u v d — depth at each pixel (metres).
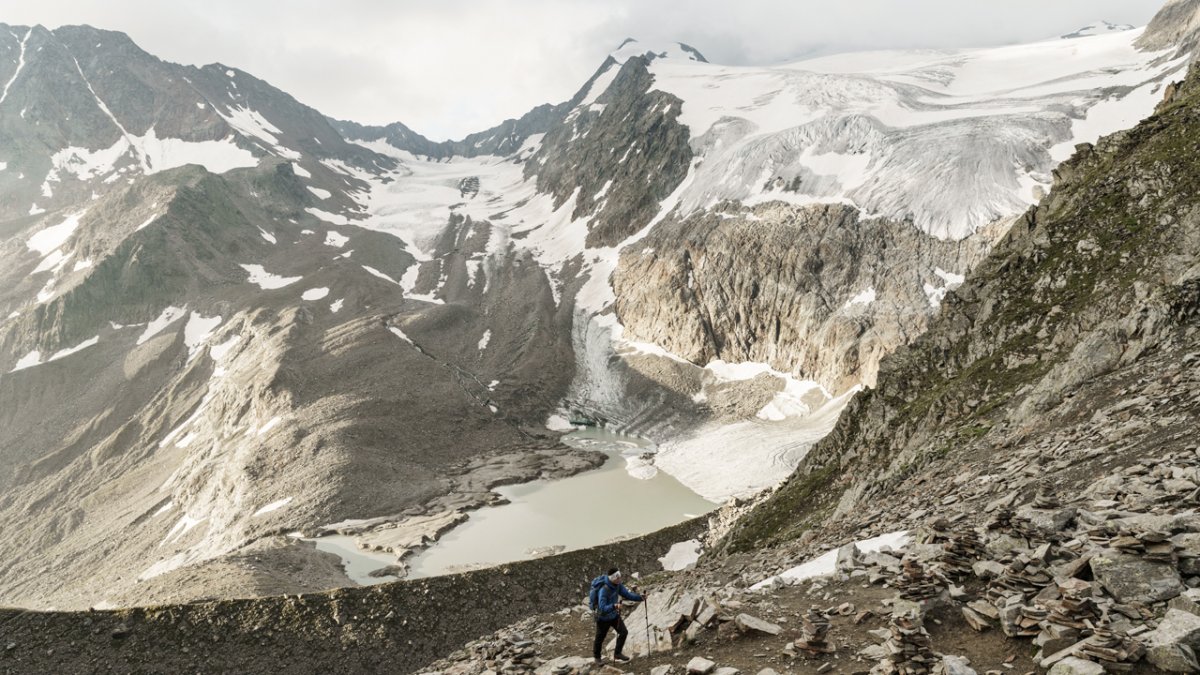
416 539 86.00
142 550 101.06
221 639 51.81
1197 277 27.33
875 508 29.38
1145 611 10.57
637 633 19.94
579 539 87.69
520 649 22.34
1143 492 14.43
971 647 12.02
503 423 135.75
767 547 38.78
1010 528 15.05
